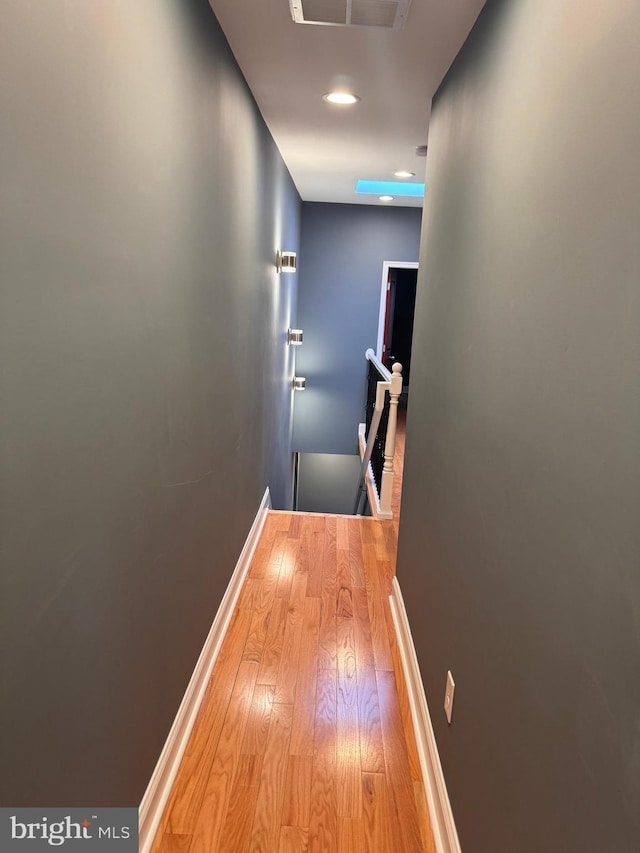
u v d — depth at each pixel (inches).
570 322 36.1
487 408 54.2
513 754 43.1
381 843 63.7
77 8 37.4
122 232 46.6
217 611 95.4
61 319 37.1
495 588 49.5
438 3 63.1
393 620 107.6
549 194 40.5
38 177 33.4
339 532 148.4
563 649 35.1
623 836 27.3
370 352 233.3
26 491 33.9
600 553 30.9
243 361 110.6
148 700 60.1
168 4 56.1
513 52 50.2
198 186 70.0
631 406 28.3
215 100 76.6
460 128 71.6
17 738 34.3
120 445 48.6
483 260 58.0
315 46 81.7
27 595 34.6
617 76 31.2
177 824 64.5
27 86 31.8
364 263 245.3
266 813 66.5
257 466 138.5
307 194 220.5
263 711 83.0
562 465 36.5
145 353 53.8
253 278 117.7
